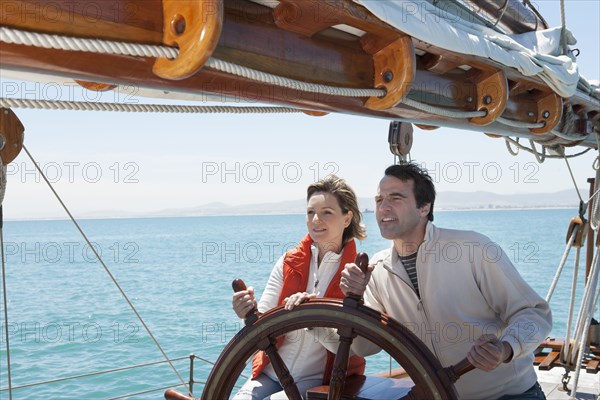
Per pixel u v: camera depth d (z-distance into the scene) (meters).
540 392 2.22
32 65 1.11
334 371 1.81
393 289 2.20
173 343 10.92
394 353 1.74
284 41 1.53
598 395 3.96
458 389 2.16
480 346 1.70
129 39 1.16
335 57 1.69
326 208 2.36
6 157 1.74
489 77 2.34
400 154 2.97
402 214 2.05
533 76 2.65
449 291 2.08
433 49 1.94
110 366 9.34
